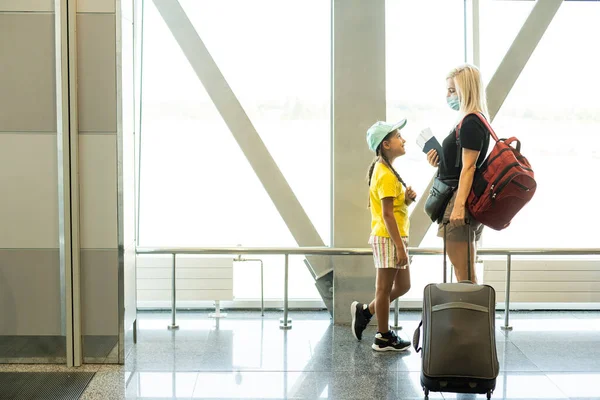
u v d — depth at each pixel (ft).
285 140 20.56
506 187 13.53
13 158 15.46
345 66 19.44
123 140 15.55
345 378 14.99
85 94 15.35
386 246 16.39
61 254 15.51
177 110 20.66
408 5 20.33
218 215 20.97
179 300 20.53
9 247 15.61
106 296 15.72
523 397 13.89
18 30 15.23
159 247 18.67
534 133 20.92
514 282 20.81
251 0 20.25
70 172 15.34
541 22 19.95
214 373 15.31
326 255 19.17
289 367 15.76
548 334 18.81
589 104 20.77
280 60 20.40
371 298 19.71
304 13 20.30
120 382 14.66
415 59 20.44
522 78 20.70
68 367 15.62
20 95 15.33
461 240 14.74
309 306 21.30
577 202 21.06
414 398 13.82
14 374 15.14
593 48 20.58
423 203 20.34
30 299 15.69
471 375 12.91
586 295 20.86
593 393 14.16
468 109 14.23
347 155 19.58
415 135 20.61
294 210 20.35
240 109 20.04
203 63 19.90
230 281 20.47
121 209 15.57
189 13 20.20
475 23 20.24
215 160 20.83
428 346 13.17
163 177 20.84
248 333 18.71
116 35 15.25
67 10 15.11
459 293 13.28
